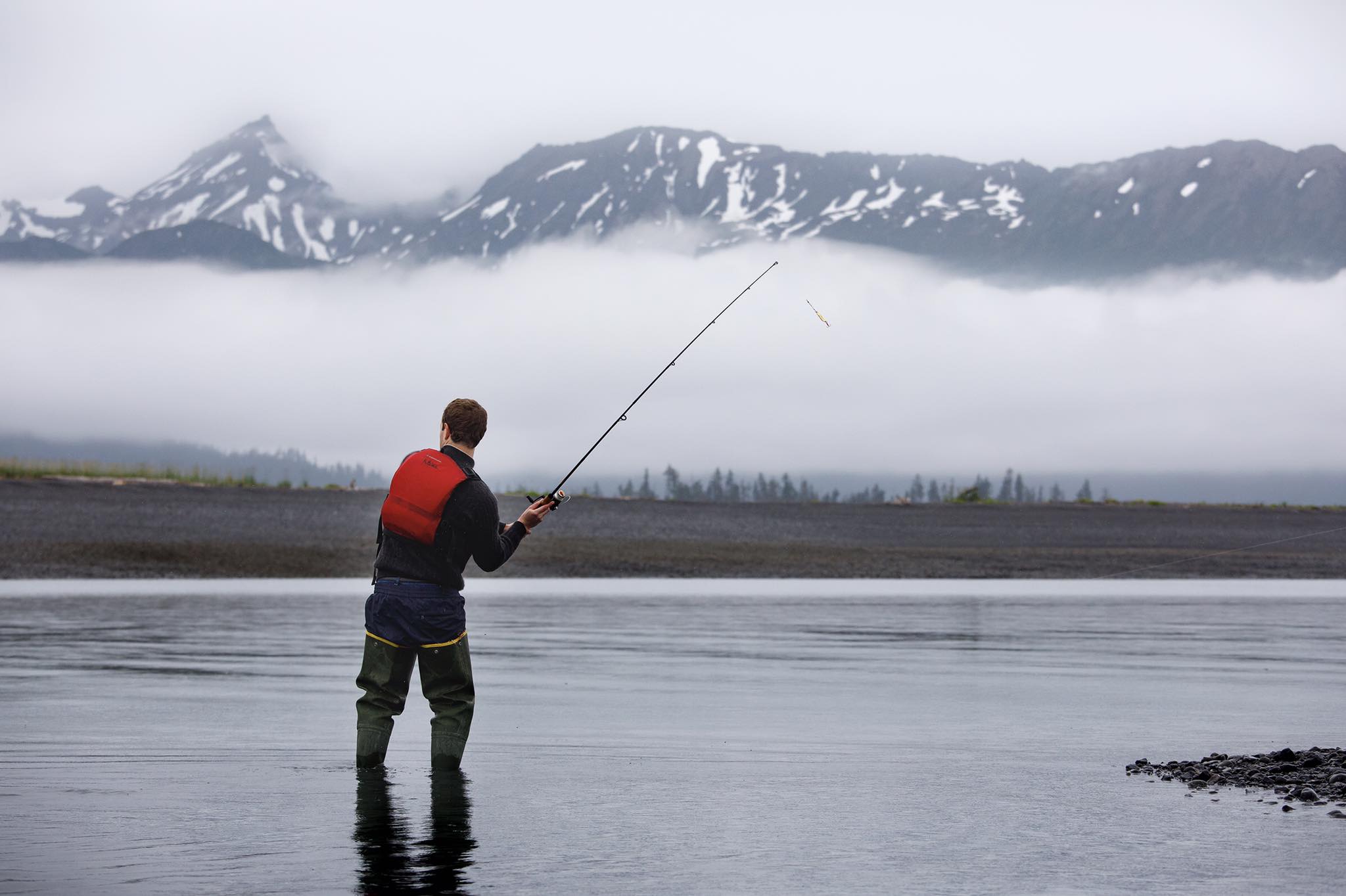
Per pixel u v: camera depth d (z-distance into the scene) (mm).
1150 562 51219
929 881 6160
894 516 62344
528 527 10000
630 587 38188
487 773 9273
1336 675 16562
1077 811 7875
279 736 10969
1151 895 5914
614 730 11562
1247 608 30391
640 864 6457
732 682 15531
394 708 9516
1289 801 8242
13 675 15711
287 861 6469
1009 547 54750
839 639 21547
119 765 9516
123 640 20312
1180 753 10352
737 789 8633
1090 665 17688
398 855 6629
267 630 22219
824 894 5910
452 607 9461
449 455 9742
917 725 11961
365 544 46219
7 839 6949
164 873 6211
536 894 5875
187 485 58906
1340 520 66875
